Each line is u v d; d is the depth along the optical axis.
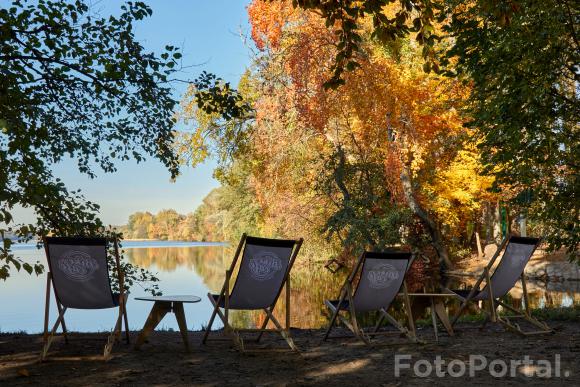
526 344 5.60
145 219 104.12
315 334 6.67
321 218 24.81
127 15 7.46
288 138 20.41
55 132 7.97
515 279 6.64
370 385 4.00
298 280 21.53
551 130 8.46
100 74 7.45
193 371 4.50
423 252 23.53
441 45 14.16
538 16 7.57
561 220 8.61
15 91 6.79
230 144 21.00
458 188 22.73
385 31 6.21
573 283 19.12
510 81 7.96
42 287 18.89
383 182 21.06
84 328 9.69
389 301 5.93
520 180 8.66
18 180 6.75
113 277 8.35
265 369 4.57
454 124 19.66
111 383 4.08
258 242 5.05
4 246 5.53
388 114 19.42
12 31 6.85
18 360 4.91
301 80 18.53
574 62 8.34
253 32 20.25
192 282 20.03
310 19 18.69
